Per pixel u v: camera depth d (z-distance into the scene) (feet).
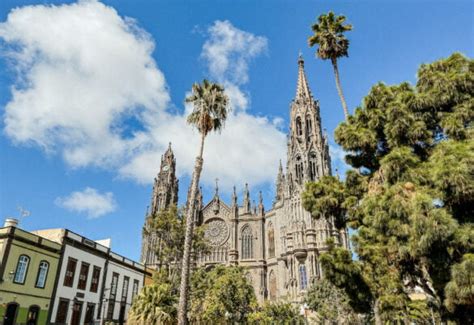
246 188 322.55
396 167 53.83
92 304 141.18
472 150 47.80
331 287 184.14
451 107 59.77
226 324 159.74
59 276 125.59
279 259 273.54
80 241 139.95
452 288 42.24
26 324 109.91
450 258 44.50
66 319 126.11
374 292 60.39
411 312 160.04
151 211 315.37
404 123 58.65
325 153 299.58
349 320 174.40
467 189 44.80
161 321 93.76
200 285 174.91
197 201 322.55
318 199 70.28
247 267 282.77
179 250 161.79
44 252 121.08
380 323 64.64
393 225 48.49
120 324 157.89
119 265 163.73
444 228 42.63
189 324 154.10
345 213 70.08
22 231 113.29
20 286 109.50
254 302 178.09
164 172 340.80
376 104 68.44
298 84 335.26
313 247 248.11
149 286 103.65
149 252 283.79
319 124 313.94
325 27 102.47
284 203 285.43
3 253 105.81
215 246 301.02
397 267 57.41
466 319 47.11
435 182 47.88
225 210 316.19
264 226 303.89
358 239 59.93
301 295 234.99
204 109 105.09
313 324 202.39
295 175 287.28
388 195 49.85
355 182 68.64
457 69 61.00
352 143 67.36
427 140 58.95
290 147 303.27
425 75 64.13
